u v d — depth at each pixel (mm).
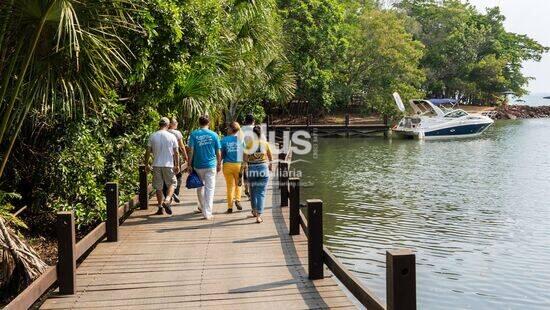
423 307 7926
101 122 9156
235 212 9836
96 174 9406
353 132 38719
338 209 14477
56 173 8711
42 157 8664
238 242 7684
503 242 11250
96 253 7125
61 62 6121
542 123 55250
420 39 62719
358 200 15789
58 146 8625
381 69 44531
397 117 44219
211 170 9117
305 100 42656
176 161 9344
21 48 6023
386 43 43625
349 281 4824
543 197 16281
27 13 5453
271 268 6480
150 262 6727
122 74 8898
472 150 30094
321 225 6043
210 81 12781
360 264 9695
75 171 8812
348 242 11148
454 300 8172
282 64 25031
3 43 5895
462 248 10781
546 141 35219
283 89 25547
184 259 6855
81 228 9594
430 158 26500
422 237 11594
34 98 6340
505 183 19016
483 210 14445
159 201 9391
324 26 41312
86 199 9148
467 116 37969
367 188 17938
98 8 6027
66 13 5320
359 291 4500
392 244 11039
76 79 6340
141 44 8789
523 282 8883
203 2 12211
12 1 5355
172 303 5363
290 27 38469
